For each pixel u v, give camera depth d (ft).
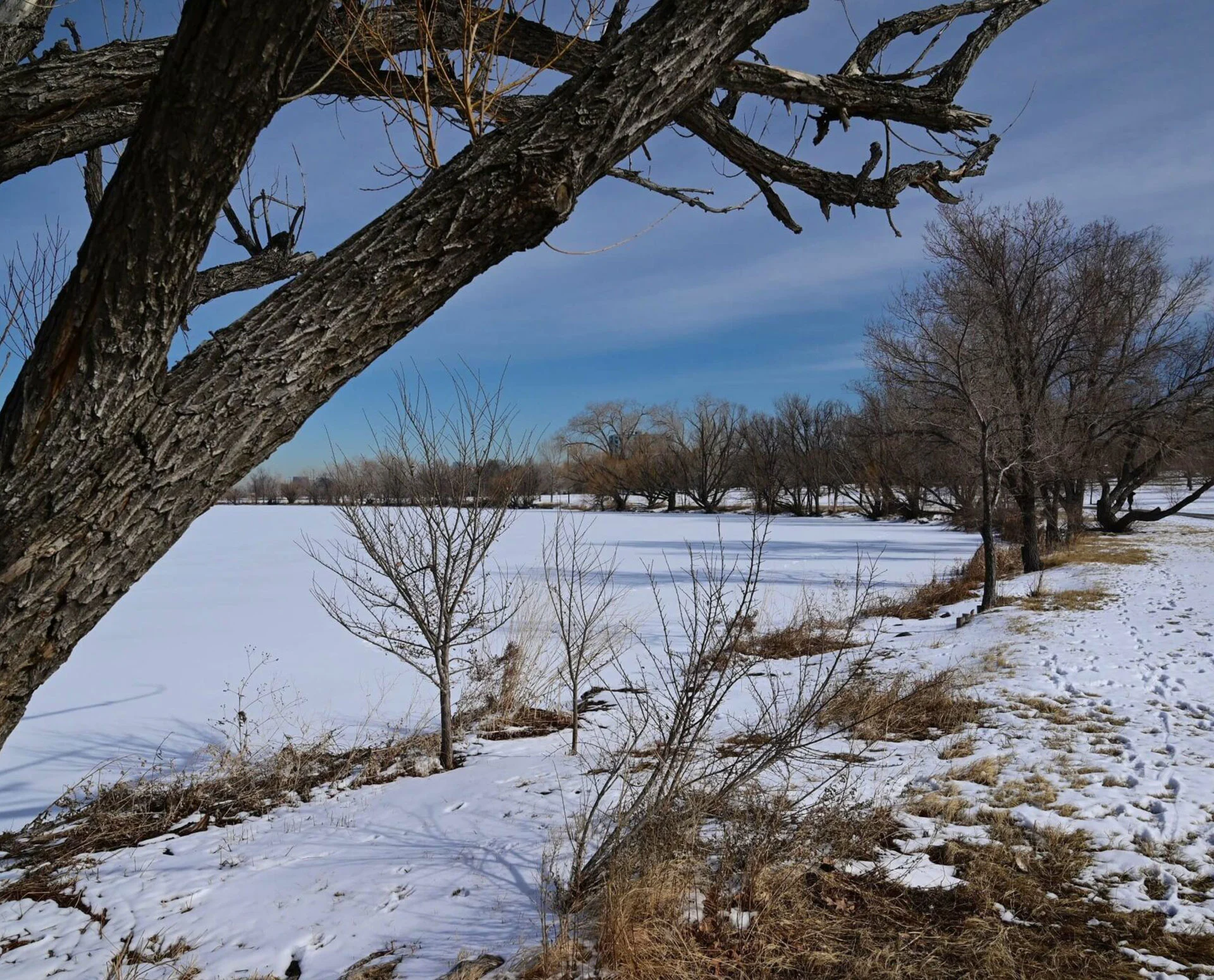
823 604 52.44
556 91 5.29
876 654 36.78
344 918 13.50
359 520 23.48
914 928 12.25
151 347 4.37
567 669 31.96
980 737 22.33
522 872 14.67
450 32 8.43
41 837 20.13
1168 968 11.19
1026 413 61.05
